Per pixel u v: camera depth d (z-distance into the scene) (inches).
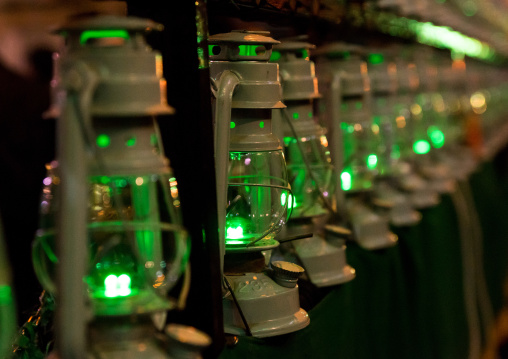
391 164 66.2
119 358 25.0
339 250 47.1
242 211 37.0
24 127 51.1
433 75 89.7
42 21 51.5
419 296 63.9
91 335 25.5
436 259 72.2
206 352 34.5
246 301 36.8
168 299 26.3
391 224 64.5
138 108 24.1
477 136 110.7
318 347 42.4
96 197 25.8
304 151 45.2
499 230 117.3
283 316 37.4
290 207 39.0
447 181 84.4
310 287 45.3
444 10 97.9
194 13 33.8
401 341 60.1
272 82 36.4
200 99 34.1
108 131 24.4
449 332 73.1
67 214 23.1
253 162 36.4
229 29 43.0
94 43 24.3
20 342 32.2
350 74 54.7
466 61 117.3
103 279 25.9
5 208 48.8
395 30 75.1
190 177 34.8
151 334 26.4
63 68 24.0
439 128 90.8
